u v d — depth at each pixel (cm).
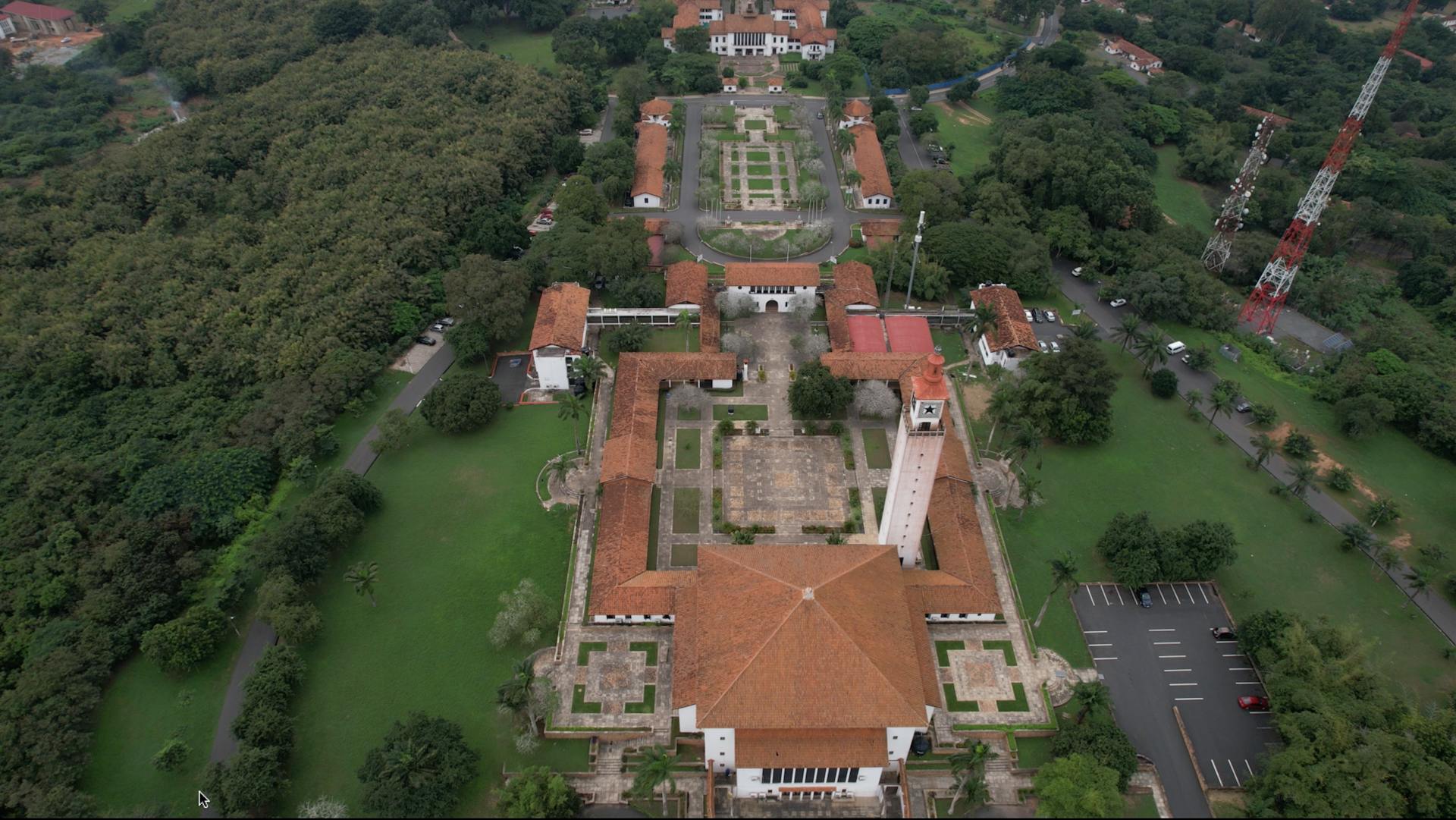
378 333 16775
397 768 9638
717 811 10119
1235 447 15200
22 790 9675
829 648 9806
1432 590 12781
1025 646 11838
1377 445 15425
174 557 12469
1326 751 9881
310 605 11738
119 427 14925
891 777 10344
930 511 13338
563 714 11012
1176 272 18575
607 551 12494
